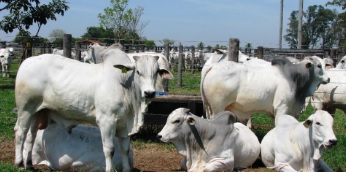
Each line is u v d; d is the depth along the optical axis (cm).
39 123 666
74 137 670
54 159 666
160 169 716
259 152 735
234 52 1055
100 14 3453
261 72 822
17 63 2959
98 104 618
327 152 803
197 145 674
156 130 988
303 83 836
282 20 2333
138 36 3506
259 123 1173
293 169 657
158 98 982
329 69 1096
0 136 912
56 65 637
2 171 608
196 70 2727
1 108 1213
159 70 636
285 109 821
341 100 1053
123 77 622
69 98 624
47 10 1698
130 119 636
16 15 1692
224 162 668
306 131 639
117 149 674
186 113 671
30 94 638
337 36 5025
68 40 1127
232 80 811
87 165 657
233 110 842
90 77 628
